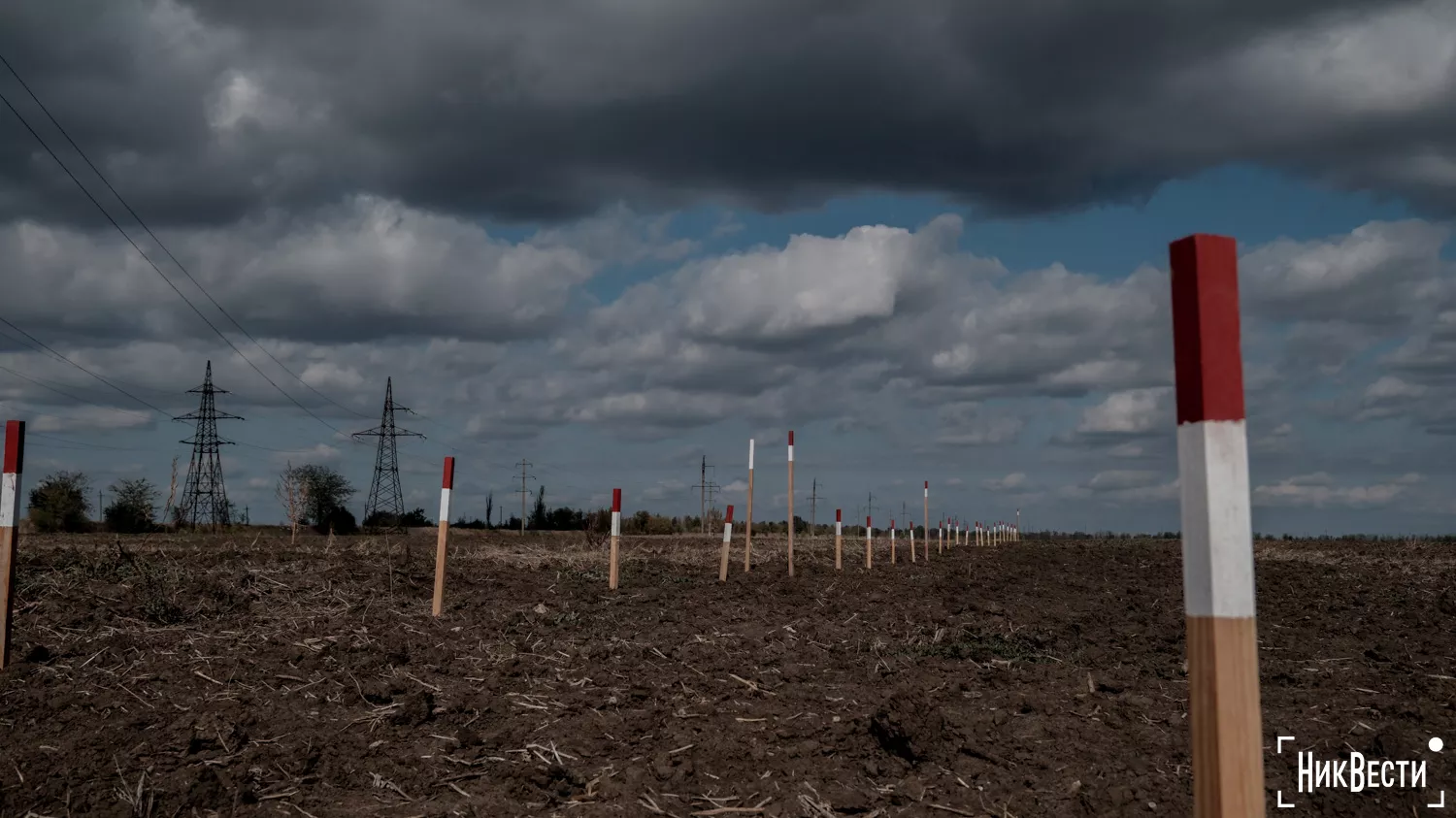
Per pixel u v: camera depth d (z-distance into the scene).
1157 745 6.84
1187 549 2.47
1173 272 2.54
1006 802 5.76
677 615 12.88
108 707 7.30
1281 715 7.69
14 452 8.27
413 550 24.69
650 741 6.92
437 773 6.22
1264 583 18.12
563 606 13.25
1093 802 5.68
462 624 11.40
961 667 9.76
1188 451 2.47
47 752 6.32
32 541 23.12
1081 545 41.44
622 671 9.19
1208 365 2.44
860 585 17.72
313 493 53.47
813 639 11.34
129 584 12.41
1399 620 13.29
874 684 8.84
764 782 6.08
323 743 6.67
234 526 54.84
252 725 6.96
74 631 9.88
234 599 12.09
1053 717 7.54
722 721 7.42
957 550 36.06
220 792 5.68
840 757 6.57
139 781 5.80
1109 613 14.44
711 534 62.41
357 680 8.38
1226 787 2.34
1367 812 5.63
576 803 5.71
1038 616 13.45
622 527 65.94
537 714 7.59
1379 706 7.77
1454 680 8.88
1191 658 2.44
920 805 5.70
